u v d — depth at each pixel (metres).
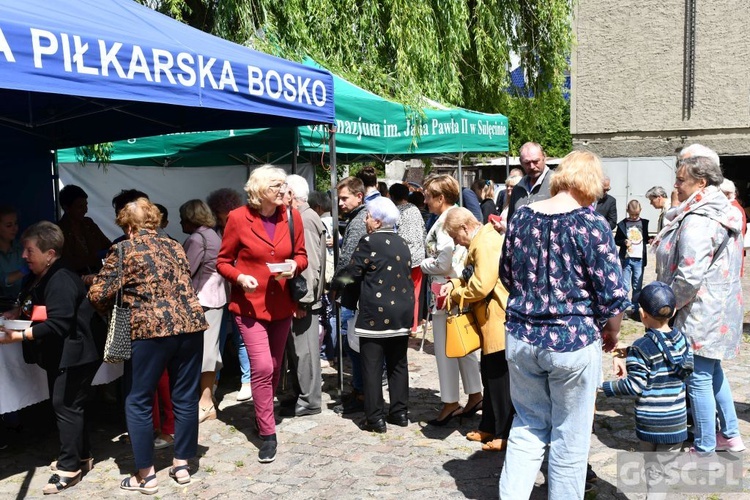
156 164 8.73
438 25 11.26
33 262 3.90
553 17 14.46
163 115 5.97
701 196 3.83
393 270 4.83
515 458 3.31
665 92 18.73
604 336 3.35
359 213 5.52
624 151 19.45
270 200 4.38
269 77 4.72
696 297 3.86
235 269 4.45
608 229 3.11
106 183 8.34
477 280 4.17
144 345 3.88
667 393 3.52
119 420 5.44
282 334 4.71
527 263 3.18
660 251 4.01
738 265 3.94
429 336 8.10
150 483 4.06
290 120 5.61
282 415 5.39
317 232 5.21
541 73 15.04
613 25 19.12
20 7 3.48
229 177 9.45
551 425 3.32
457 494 3.95
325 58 9.24
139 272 3.88
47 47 3.31
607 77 19.39
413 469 4.32
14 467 4.52
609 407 5.39
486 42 12.99
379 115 6.90
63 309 3.87
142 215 3.98
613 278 3.05
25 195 6.59
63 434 4.12
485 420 4.65
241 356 5.80
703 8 18.03
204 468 4.42
